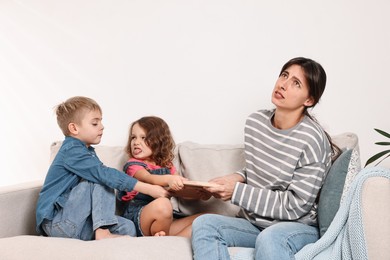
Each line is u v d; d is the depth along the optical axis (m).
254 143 1.63
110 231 1.57
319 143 1.50
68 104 1.67
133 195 1.76
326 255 1.24
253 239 1.48
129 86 2.23
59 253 1.26
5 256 1.29
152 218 1.60
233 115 2.09
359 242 1.16
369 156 1.97
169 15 2.17
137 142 1.81
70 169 1.60
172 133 2.16
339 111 1.99
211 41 2.12
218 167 1.81
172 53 2.17
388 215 1.15
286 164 1.52
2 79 2.44
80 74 2.31
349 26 1.98
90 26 2.29
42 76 2.38
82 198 1.55
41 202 1.57
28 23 2.40
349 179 1.40
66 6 2.33
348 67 1.98
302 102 1.56
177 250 1.30
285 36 2.03
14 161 2.44
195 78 2.13
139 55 2.21
